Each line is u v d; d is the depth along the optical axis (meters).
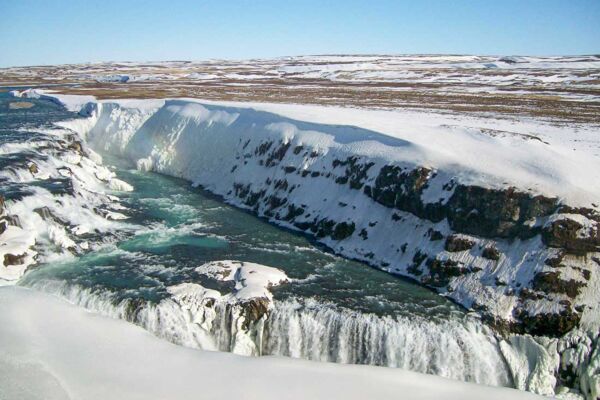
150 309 19.45
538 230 21.39
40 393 15.07
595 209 21.08
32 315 19.02
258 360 18.08
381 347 18.66
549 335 18.88
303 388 16.55
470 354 18.48
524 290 20.14
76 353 17.19
